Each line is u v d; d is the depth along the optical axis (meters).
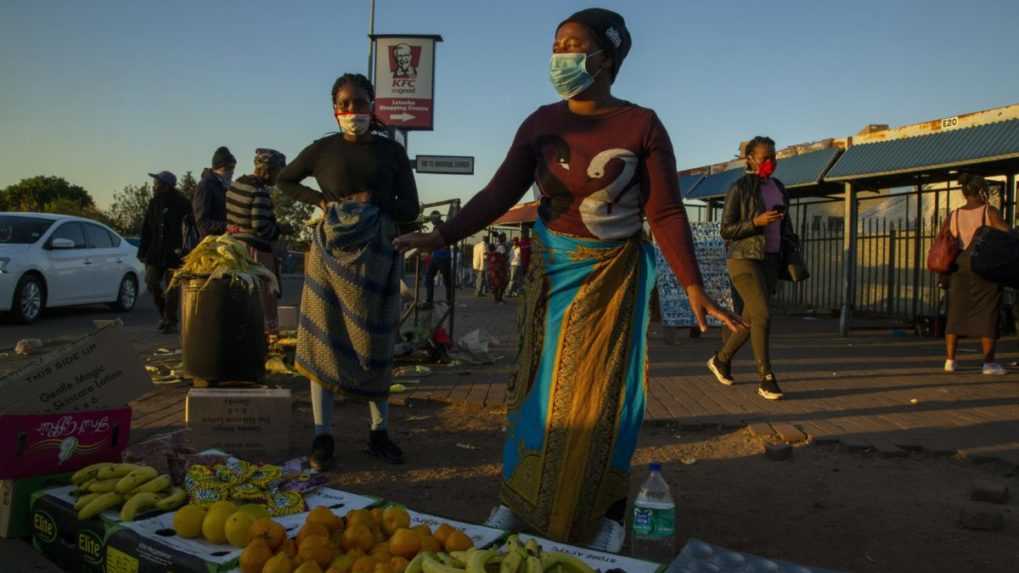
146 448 3.77
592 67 3.06
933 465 4.85
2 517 3.49
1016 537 3.67
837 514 3.96
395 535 2.73
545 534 3.04
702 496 4.25
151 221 11.20
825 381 7.57
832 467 4.81
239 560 2.69
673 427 5.80
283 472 3.58
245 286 5.95
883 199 14.25
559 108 3.23
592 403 3.07
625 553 3.37
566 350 3.11
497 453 5.06
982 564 3.37
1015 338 11.27
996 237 7.64
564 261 3.13
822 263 15.76
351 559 2.68
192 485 3.26
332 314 4.53
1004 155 8.98
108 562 3.05
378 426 4.84
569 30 3.08
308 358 4.55
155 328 12.18
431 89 11.02
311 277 4.56
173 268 11.19
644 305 3.14
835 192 13.71
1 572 3.19
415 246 3.25
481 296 26.28
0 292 11.63
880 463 4.90
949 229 8.05
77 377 3.70
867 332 12.14
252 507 3.02
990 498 4.16
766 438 5.38
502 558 2.55
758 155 6.72
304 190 4.64
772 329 12.57
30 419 3.47
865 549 3.52
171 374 7.05
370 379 4.62
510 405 3.28
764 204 6.71
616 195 3.07
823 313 15.28
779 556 3.43
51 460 3.54
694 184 16.14
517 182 3.28
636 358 3.12
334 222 4.46
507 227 30.95
